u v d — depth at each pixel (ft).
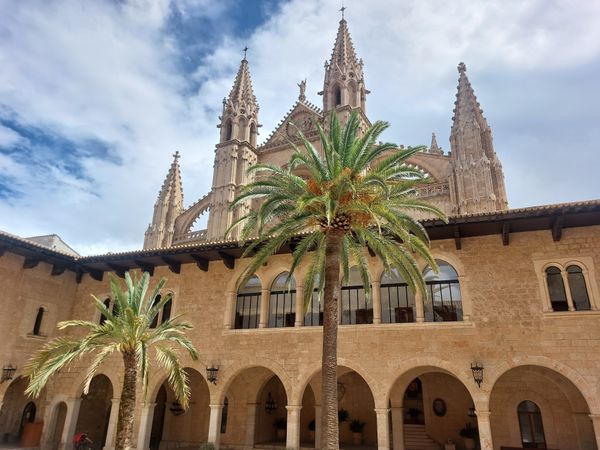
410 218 54.13
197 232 155.02
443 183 123.75
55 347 56.75
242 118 162.09
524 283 61.52
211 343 75.56
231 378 72.33
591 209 56.08
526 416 73.26
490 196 110.42
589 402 53.83
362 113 144.46
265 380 88.63
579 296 59.72
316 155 52.08
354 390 90.99
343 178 47.62
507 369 58.13
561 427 70.54
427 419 83.66
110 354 80.64
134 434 74.02
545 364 56.95
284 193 53.57
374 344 64.69
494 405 75.10
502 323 60.49
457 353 60.70
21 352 77.36
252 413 86.74
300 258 56.39
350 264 72.08
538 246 62.85
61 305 86.43
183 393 59.67
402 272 56.75
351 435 88.17
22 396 89.61
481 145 118.32
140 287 63.77
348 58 156.15
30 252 77.97
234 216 140.26
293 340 69.97
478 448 77.25
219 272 80.48
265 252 54.85
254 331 73.00
